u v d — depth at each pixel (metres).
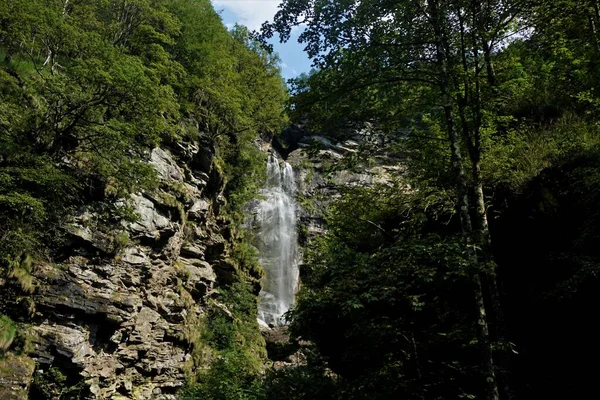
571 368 7.85
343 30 8.79
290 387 8.67
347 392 7.55
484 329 6.88
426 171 11.12
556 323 8.20
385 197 11.20
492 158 10.34
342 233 12.41
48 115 17.95
